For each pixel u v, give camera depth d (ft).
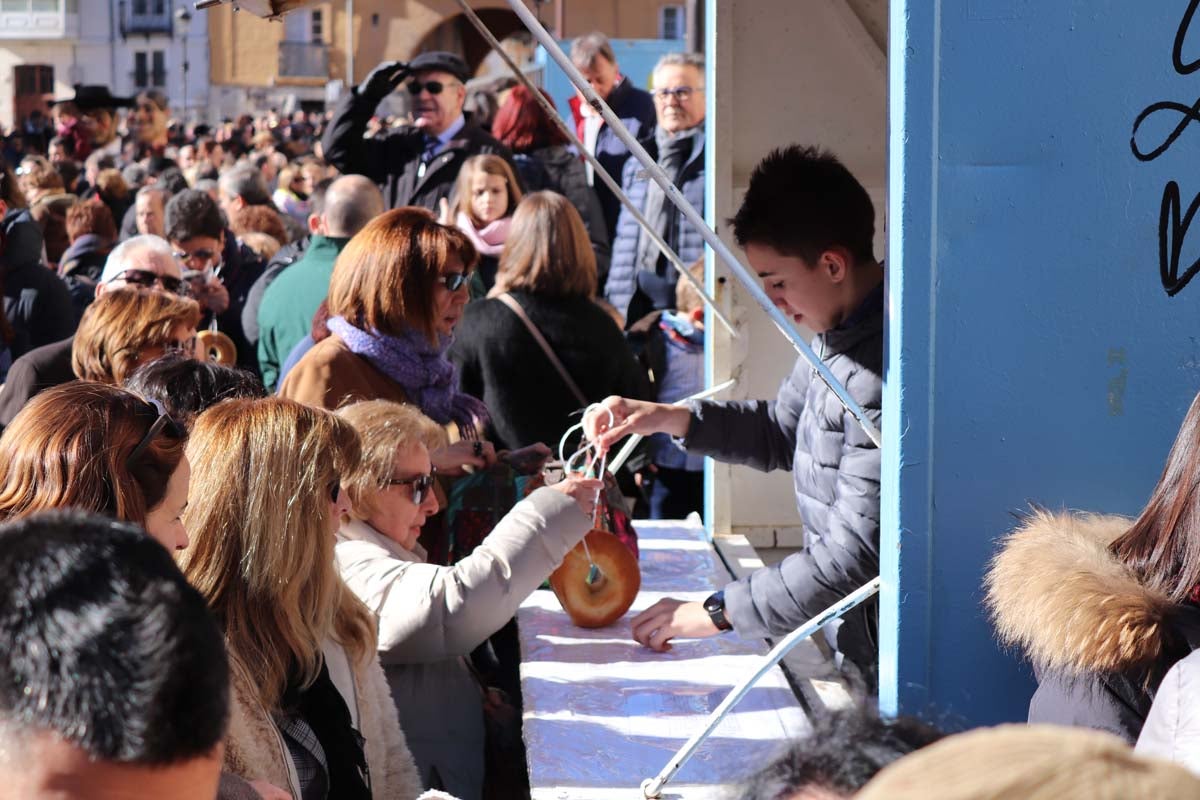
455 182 19.15
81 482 4.71
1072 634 4.18
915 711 5.12
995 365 5.33
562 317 11.76
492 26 74.13
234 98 87.86
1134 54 5.23
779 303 6.95
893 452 5.41
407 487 7.34
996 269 5.30
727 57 9.67
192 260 15.49
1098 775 1.62
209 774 3.06
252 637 5.40
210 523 5.46
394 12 87.97
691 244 17.17
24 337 15.15
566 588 7.72
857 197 6.72
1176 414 5.35
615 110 21.47
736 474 10.46
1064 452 5.37
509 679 8.36
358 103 19.57
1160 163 5.27
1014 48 5.20
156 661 2.88
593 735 6.29
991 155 5.25
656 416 8.55
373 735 6.20
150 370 7.01
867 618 6.81
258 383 7.20
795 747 2.51
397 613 6.98
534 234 11.72
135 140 38.68
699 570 9.15
